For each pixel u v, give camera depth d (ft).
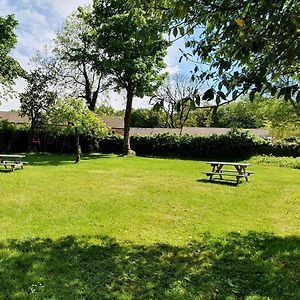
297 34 8.08
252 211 26.40
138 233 20.03
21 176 40.93
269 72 8.20
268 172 53.21
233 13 9.39
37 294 12.11
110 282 13.39
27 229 19.89
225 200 30.09
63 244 17.60
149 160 68.95
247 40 8.18
